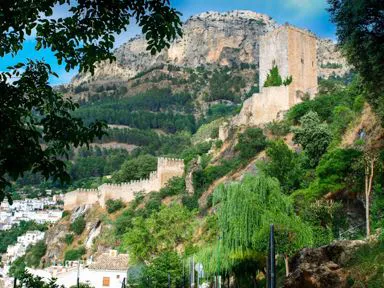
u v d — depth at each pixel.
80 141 14.70
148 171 139.62
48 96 14.63
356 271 23.03
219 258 37.84
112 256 78.88
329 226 45.88
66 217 134.12
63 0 14.41
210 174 92.31
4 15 13.70
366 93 36.31
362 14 28.22
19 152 13.15
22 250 166.75
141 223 65.88
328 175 49.31
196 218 83.94
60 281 75.00
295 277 25.52
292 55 96.00
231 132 101.50
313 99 89.56
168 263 53.84
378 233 27.20
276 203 38.09
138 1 14.45
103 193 126.75
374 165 44.94
